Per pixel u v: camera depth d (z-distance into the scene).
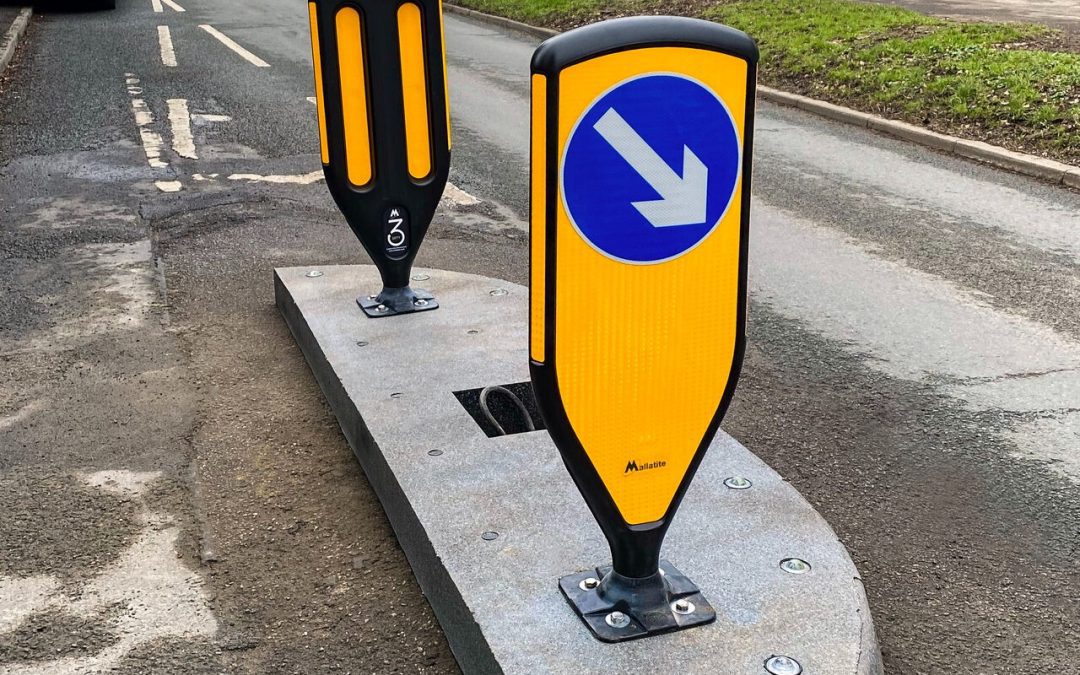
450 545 2.68
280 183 7.49
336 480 3.45
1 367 4.32
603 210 2.07
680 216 2.12
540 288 2.09
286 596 2.85
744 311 2.25
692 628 2.35
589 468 2.23
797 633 2.34
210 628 2.71
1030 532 3.20
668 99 2.05
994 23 12.77
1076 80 9.61
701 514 2.83
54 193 7.17
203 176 7.66
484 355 3.92
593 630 2.31
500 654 2.27
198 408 3.96
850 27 13.13
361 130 4.14
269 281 5.44
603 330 2.14
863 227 6.65
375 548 3.06
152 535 3.13
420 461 3.11
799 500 2.91
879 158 8.68
